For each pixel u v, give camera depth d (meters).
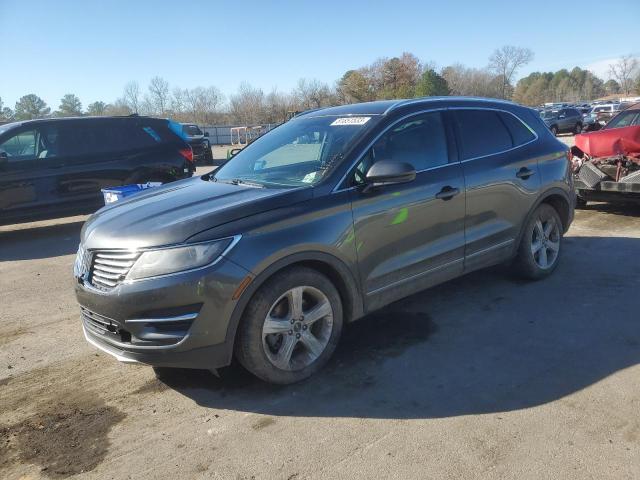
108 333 3.43
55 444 3.11
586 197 8.53
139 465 2.88
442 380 3.60
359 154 3.91
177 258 3.16
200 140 25.69
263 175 4.20
